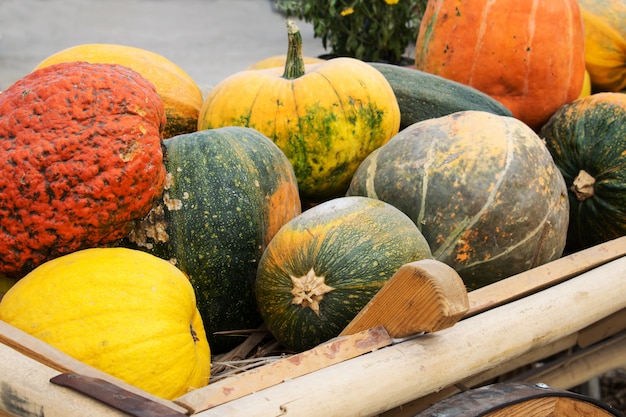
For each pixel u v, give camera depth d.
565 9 2.02
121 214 1.21
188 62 6.06
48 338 1.02
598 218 1.81
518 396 1.01
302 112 1.64
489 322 1.11
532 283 1.29
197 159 1.38
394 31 2.74
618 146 1.77
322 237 1.25
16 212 1.15
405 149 1.51
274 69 1.83
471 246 1.42
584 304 1.24
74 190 1.15
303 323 1.25
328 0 2.72
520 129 1.53
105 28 7.35
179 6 8.60
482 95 1.96
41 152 1.14
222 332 1.41
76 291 1.05
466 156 1.45
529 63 2.01
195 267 1.35
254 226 1.38
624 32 2.37
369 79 1.71
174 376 1.06
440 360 1.03
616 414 1.10
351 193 1.56
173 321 1.08
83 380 0.88
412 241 1.27
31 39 6.74
